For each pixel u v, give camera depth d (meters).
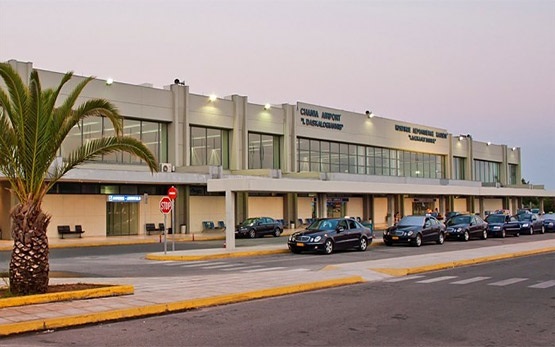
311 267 19.98
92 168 36.00
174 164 42.16
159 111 41.81
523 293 13.48
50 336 9.02
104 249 29.52
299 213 51.72
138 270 19.44
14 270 11.48
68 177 33.03
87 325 9.85
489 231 38.19
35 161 11.63
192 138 44.25
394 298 12.77
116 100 39.12
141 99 40.66
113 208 39.41
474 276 17.06
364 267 18.62
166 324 9.93
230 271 18.98
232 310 11.34
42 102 11.77
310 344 8.42
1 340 8.74
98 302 11.34
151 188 41.31
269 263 21.77
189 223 42.78
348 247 26.84
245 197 46.53
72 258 24.52
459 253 24.08
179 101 43.09
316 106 53.81
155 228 40.97
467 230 34.59
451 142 71.94
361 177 50.88
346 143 57.56
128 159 39.66
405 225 31.02
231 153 46.81
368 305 11.84
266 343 8.48
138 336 8.98
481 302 12.16
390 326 9.69
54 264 21.77
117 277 16.91
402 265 19.06
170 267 20.55
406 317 10.49
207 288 13.55
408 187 41.56
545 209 97.50
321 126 54.09
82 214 37.44
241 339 8.75
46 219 11.79
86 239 35.12
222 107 46.06
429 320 10.20
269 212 49.38
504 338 8.78
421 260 20.88
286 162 50.56
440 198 61.91
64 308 10.64
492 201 76.00
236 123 46.69
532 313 10.85
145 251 28.19
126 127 40.09
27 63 34.16
